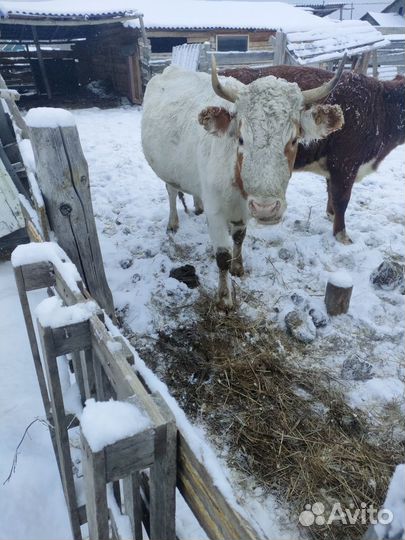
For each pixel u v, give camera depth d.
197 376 2.93
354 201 5.42
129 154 7.23
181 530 1.86
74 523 1.96
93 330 1.61
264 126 2.46
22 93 14.68
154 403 1.23
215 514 1.17
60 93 14.41
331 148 4.11
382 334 3.29
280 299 3.67
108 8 12.38
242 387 2.83
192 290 3.76
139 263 4.13
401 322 3.42
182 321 3.42
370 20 31.81
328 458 2.38
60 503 2.23
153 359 3.08
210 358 3.07
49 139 2.08
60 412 1.79
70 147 2.14
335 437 2.50
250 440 2.48
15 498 2.23
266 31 14.45
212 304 3.58
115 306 3.54
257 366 2.99
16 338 3.34
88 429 1.11
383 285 3.76
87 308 1.67
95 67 14.95
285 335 3.29
